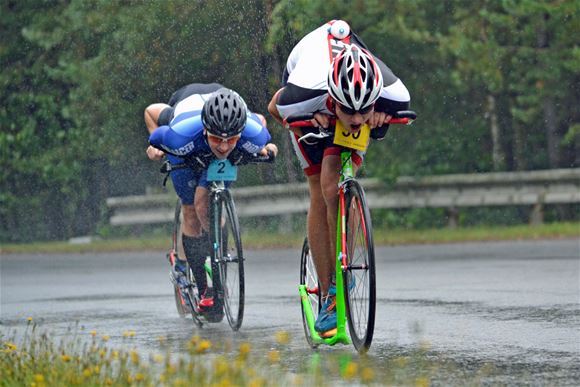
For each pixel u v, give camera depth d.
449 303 27.44
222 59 52.56
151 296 32.47
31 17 63.72
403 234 57.31
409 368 17.78
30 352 18.41
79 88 58.78
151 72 54.41
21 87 64.62
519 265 37.66
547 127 63.59
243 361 16.94
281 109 19.06
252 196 58.97
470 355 19.14
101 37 59.84
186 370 16.38
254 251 50.94
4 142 64.38
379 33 61.06
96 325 25.69
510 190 57.47
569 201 56.41
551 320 23.58
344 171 19.30
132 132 58.97
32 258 51.88
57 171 63.03
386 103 18.72
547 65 61.59
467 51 60.16
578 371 17.30
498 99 66.25
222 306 24.56
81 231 64.19
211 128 23.11
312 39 19.44
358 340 19.38
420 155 64.19
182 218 25.86
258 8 53.12
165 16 52.41
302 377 16.97
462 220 64.44
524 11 59.97
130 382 15.65
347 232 19.45
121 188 61.88
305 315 21.00
